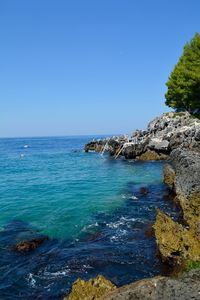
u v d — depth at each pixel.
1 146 156.38
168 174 29.58
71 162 62.88
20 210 25.52
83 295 10.59
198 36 66.75
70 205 26.64
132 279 13.90
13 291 13.42
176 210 23.64
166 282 8.59
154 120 73.44
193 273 8.95
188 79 61.56
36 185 37.16
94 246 17.48
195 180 20.45
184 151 29.61
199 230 14.57
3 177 44.50
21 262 15.84
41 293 13.18
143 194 29.84
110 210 24.62
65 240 18.64
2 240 18.91
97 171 46.88
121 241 18.03
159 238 15.39
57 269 15.02
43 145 160.50
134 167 48.62
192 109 67.12
